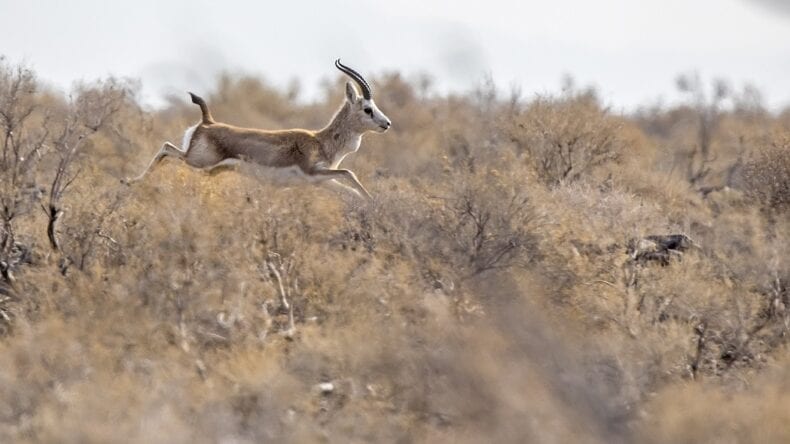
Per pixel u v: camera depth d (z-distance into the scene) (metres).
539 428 35.12
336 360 41.69
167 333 43.78
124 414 37.56
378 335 42.03
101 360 41.16
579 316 45.38
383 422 37.91
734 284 50.38
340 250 51.88
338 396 40.38
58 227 52.16
